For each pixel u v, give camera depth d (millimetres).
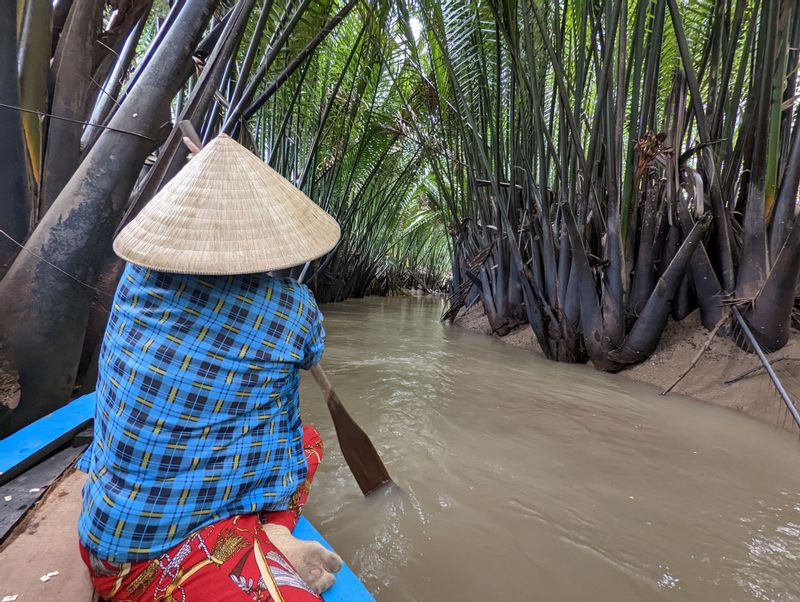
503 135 6730
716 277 4203
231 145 1065
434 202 13273
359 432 1910
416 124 8141
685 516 1948
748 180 4184
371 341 5965
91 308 2666
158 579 940
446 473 2207
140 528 930
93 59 2799
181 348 960
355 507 1865
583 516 1904
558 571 1559
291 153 7852
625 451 2623
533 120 5625
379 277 18562
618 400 3684
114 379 979
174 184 1021
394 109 8867
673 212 4414
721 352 4059
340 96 8383
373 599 1068
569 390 3930
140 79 2309
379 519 1792
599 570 1574
